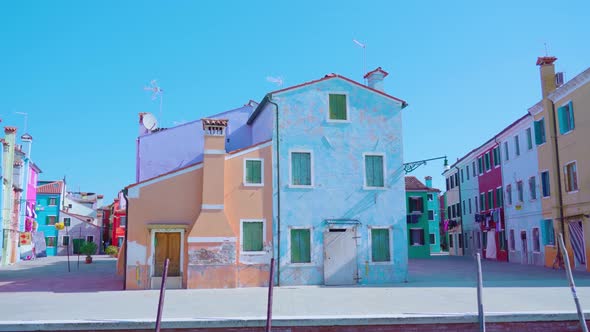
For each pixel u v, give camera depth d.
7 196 39.28
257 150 20.53
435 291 16.86
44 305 14.39
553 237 28.22
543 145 29.05
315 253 20.33
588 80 24.39
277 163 20.61
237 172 20.25
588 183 24.53
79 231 61.25
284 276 19.92
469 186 45.28
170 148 25.78
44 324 11.04
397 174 21.59
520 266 29.67
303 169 20.83
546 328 11.52
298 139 20.94
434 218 62.00
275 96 21.02
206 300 15.22
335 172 21.03
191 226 19.73
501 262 34.75
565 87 26.22
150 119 28.28
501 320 11.46
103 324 11.08
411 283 20.16
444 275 23.88
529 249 31.45
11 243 40.78
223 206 19.67
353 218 20.88
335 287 18.98
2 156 36.75
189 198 19.95
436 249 61.44
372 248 20.88
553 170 27.66
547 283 18.77
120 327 11.08
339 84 21.67
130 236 19.44
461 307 12.86
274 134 20.77
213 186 19.77
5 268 33.50
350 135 21.41
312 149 20.98
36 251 54.59
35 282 22.64
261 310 12.90
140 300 15.47
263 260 19.84
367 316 11.40
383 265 20.77
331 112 21.42
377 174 21.45
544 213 29.00
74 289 19.61
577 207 25.62
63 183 64.75
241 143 26.33
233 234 19.45
